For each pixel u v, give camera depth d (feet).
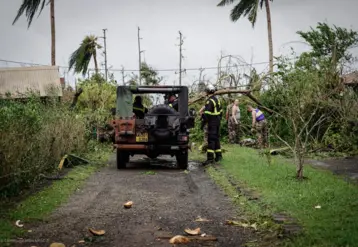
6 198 24.86
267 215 21.27
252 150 51.01
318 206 22.08
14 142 25.63
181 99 43.32
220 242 18.33
